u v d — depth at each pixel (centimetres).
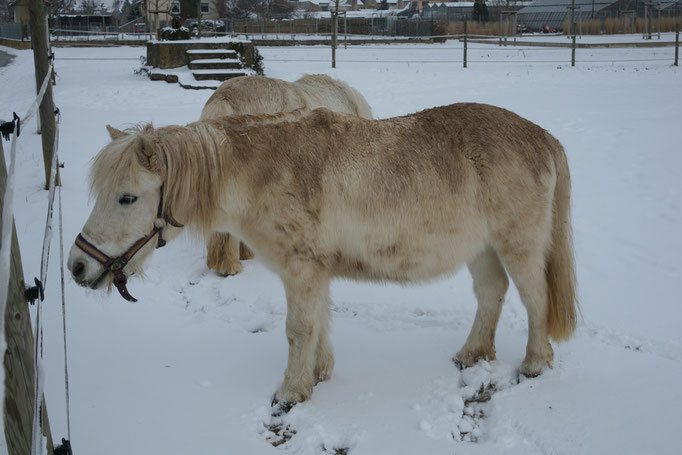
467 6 5056
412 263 326
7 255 155
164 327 411
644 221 591
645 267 493
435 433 301
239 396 334
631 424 299
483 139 321
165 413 314
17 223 570
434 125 329
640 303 431
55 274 472
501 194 318
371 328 413
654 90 1429
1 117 1095
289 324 323
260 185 306
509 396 327
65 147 852
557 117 1094
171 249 558
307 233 308
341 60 2302
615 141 892
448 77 1767
